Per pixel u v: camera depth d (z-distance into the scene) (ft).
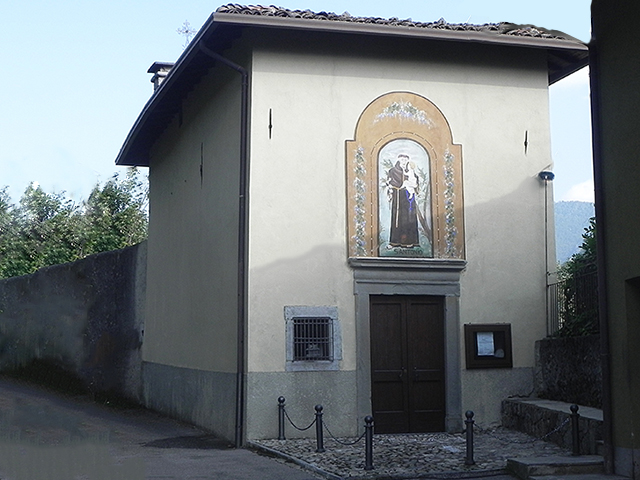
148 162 70.18
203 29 42.65
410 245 44.52
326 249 43.32
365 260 43.37
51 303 73.10
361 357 43.09
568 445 37.42
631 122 31.53
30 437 45.21
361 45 44.91
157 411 59.06
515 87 47.16
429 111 45.62
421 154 45.27
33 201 99.86
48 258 96.94
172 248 57.98
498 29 44.98
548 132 47.32
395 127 45.03
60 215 99.40
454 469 33.22
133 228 100.17
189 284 53.26
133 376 65.05
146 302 64.44
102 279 68.54
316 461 35.12
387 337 44.14
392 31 42.60
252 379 41.65
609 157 32.89
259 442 40.70
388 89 45.11
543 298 46.21
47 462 36.60
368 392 42.98
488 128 46.50
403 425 43.73
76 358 69.10
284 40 43.80
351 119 44.39
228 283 45.27
